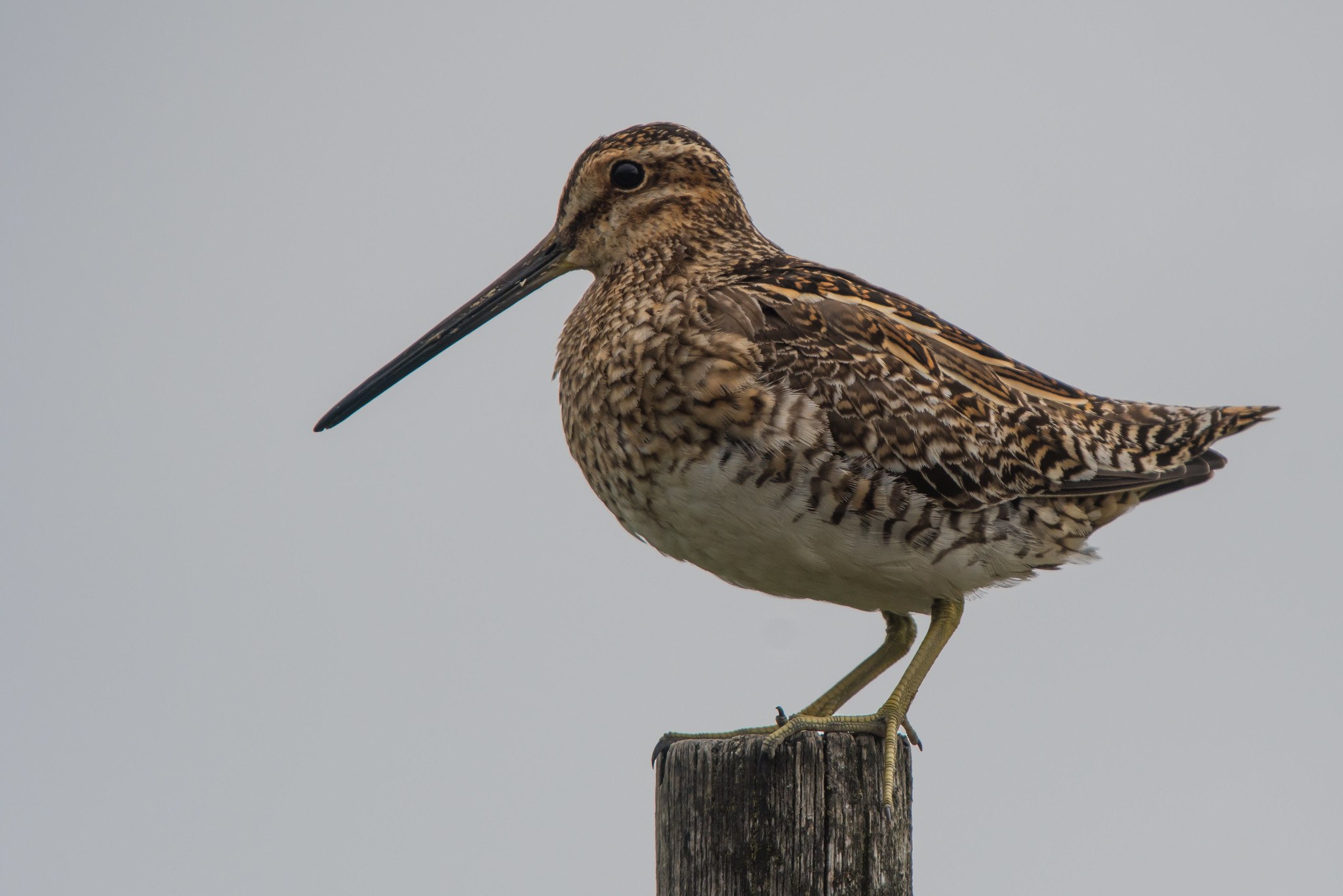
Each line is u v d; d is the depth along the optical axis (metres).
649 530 11.23
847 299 11.47
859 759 8.97
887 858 8.97
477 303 12.45
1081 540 11.92
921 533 10.88
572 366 11.47
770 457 10.52
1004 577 11.53
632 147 12.10
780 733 9.14
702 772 8.95
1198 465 12.35
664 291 11.34
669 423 10.66
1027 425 11.48
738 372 10.58
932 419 11.01
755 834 8.84
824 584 11.07
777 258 11.96
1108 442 11.91
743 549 10.90
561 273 12.42
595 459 11.23
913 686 10.77
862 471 10.71
